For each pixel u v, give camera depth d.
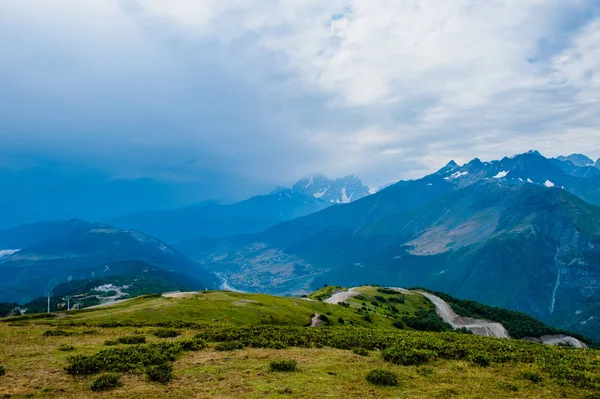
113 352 30.75
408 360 31.45
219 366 28.91
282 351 35.06
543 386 26.59
